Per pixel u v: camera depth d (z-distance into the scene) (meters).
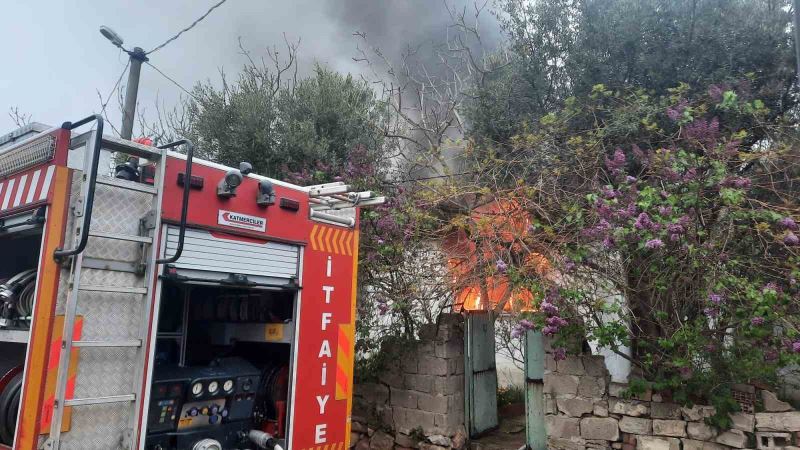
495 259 5.80
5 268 4.03
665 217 4.66
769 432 4.70
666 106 5.61
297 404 4.04
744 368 4.62
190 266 3.50
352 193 4.66
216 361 4.25
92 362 3.01
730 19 6.15
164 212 3.40
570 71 6.96
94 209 3.11
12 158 3.44
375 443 6.84
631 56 6.60
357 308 6.69
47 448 2.79
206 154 9.45
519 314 5.46
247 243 3.87
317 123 9.34
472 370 7.14
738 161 5.12
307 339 4.18
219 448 3.77
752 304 4.39
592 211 5.21
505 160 6.51
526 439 6.46
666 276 4.88
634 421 5.36
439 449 6.35
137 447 3.12
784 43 5.95
